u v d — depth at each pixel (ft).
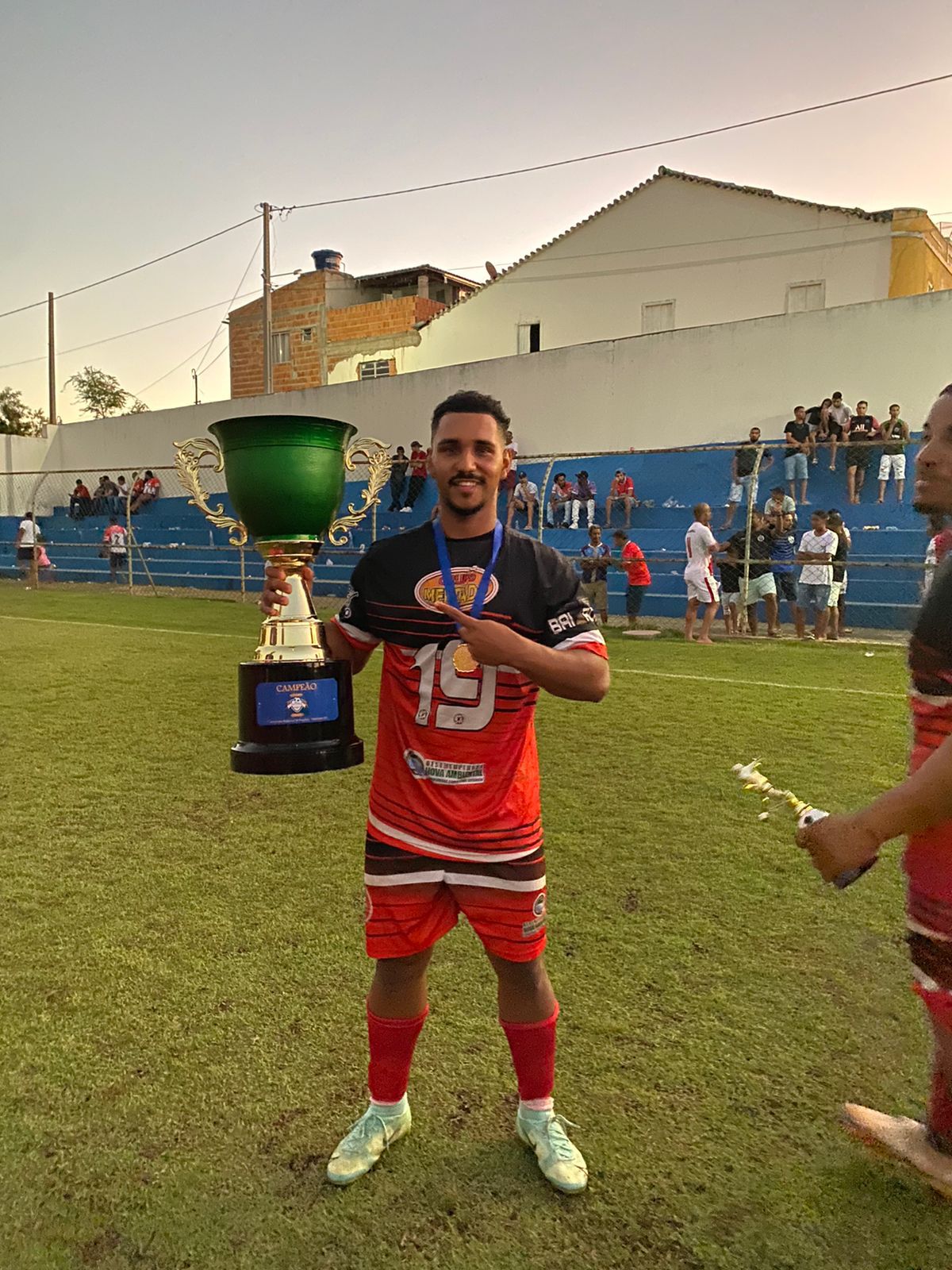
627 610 47.44
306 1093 7.79
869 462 46.83
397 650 6.62
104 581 77.97
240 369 110.11
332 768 7.00
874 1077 7.98
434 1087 7.84
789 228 71.15
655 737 20.03
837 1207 6.54
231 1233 6.29
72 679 27.73
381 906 6.68
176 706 23.70
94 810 15.16
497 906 6.57
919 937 6.26
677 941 10.49
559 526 55.83
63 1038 8.57
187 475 7.69
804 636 39.19
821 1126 7.37
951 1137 6.60
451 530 6.51
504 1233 6.30
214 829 14.26
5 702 24.16
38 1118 7.47
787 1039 8.55
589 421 58.23
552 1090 7.54
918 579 43.88
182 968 9.87
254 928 10.82
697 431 54.39
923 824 5.53
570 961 10.02
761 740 19.76
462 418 6.25
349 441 7.65
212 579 69.87
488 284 85.15
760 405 52.31
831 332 49.90
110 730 20.90
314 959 10.06
